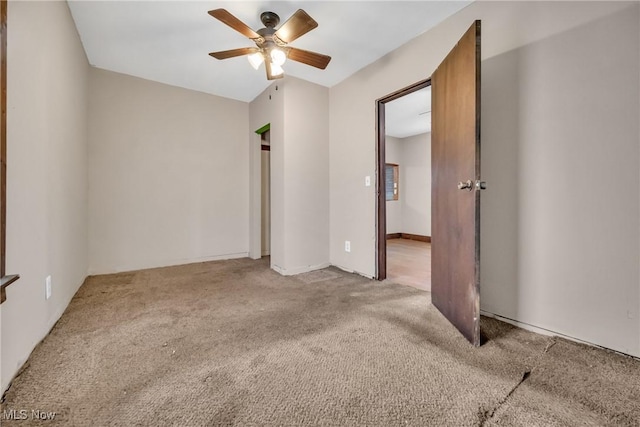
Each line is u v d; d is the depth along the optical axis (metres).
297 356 1.47
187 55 2.85
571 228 1.61
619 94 1.43
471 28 1.57
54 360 1.41
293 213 3.24
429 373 1.32
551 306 1.69
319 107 3.44
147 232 3.48
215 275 3.15
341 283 2.83
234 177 4.13
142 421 1.02
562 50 1.62
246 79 3.41
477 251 1.55
